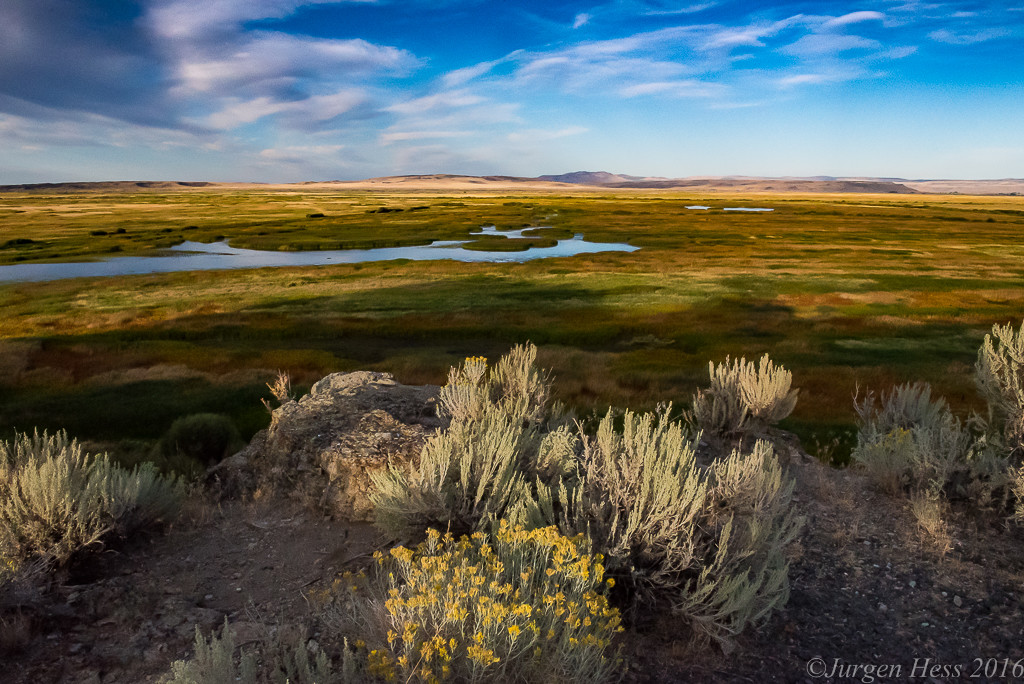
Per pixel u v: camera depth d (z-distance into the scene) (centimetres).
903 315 2828
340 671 337
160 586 480
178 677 287
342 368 1984
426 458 501
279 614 431
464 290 3666
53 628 405
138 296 3578
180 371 1905
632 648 388
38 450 605
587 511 457
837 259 5000
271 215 11150
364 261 5272
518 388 802
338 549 554
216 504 680
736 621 383
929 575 510
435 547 403
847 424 1270
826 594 483
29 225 8875
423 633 306
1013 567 519
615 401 1489
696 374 1847
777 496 501
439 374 1880
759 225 8681
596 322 2761
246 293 3641
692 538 425
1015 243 6262
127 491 555
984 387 732
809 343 2291
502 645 299
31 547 479
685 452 479
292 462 706
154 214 11456
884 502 668
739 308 3059
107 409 1528
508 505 483
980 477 649
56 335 2639
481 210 12231
